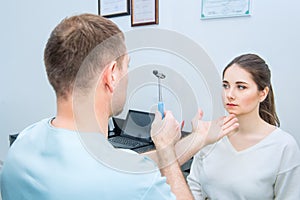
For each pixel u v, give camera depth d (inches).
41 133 25.5
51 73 24.2
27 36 96.9
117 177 21.9
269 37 53.0
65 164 22.5
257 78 39.4
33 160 24.1
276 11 51.7
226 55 58.9
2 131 111.2
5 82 108.5
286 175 38.7
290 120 52.2
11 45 103.4
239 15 56.1
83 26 24.1
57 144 23.5
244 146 41.6
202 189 44.0
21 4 96.7
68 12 84.5
